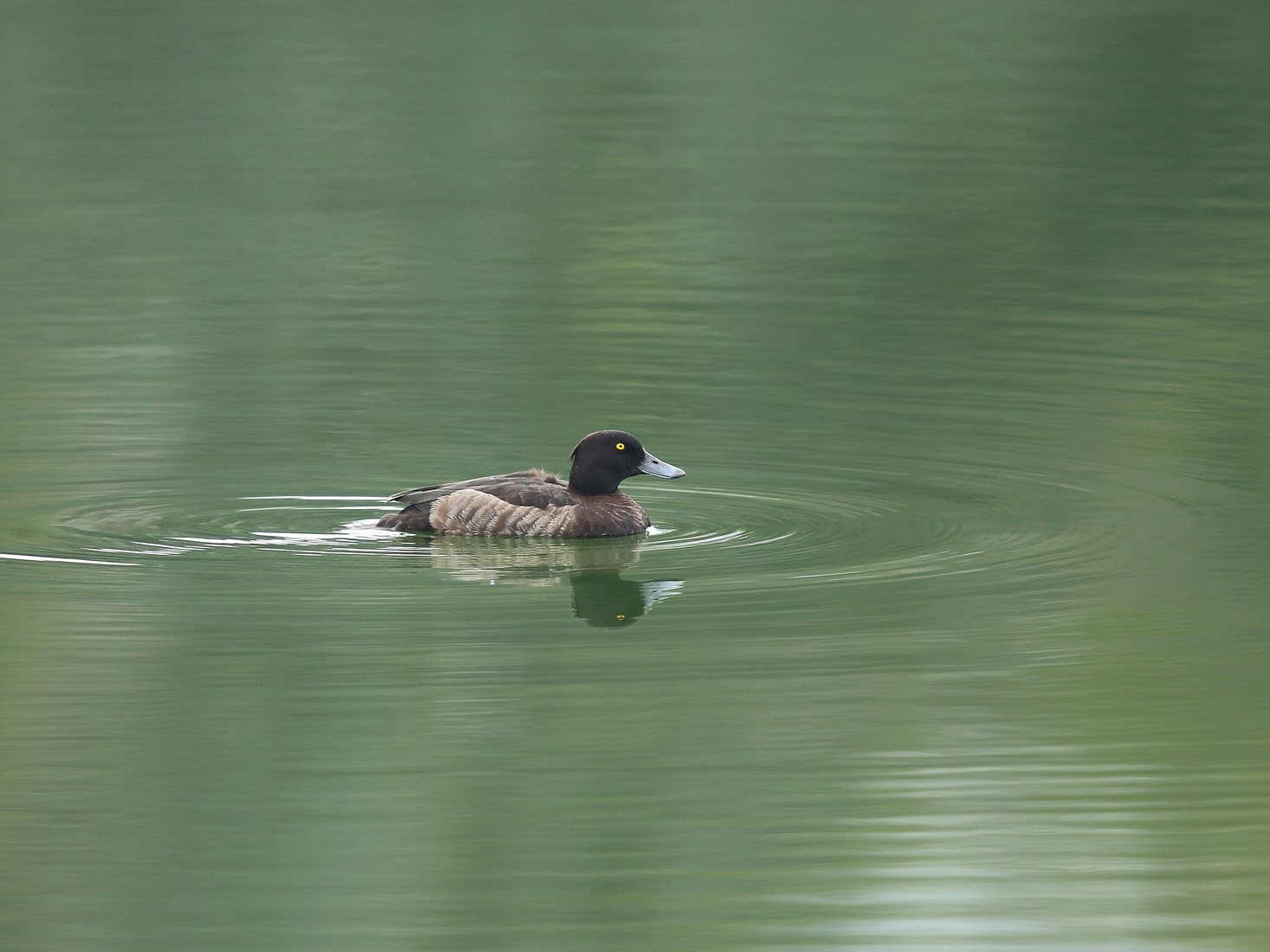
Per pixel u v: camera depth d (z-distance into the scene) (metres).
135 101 38.12
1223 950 9.52
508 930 9.75
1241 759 11.91
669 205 31.45
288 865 10.47
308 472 18.61
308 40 43.06
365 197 32.34
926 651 13.77
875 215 30.64
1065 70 40.06
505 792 11.39
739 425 20.44
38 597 14.69
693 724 12.44
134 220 30.67
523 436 20.08
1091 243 29.00
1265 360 23.03
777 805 11.23
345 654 13.65
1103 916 9.91
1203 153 34.19
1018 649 13.83
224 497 17.66
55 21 44.03
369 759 11.86
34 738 12.12
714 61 41.72
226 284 27.03
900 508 17.58
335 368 22.80
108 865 10.46
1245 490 18.09
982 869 10.48
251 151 35.25
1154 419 20.62
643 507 17.66
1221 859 10.54
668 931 9.78
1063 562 15.87
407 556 16.03
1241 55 40.75
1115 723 12.48
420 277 27.50
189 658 13.48
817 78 40.19
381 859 10.55
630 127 36.59
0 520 16.72
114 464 18.64
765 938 9.70
